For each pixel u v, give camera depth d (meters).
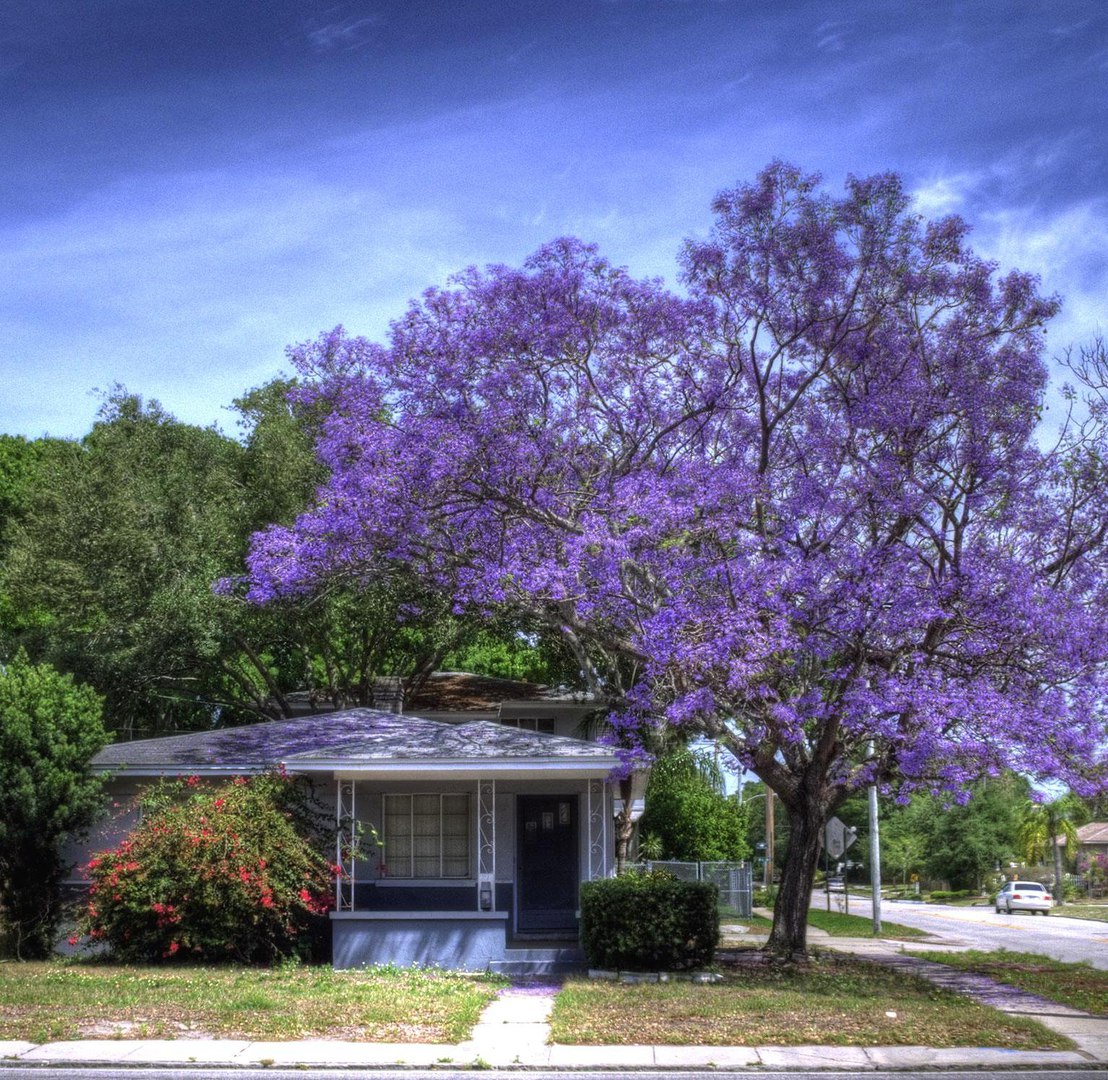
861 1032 13.21
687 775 36.38
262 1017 13.70
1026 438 18.59
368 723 23.52
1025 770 16.59
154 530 32.62
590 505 20.25
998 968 20.62
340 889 19.86
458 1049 12.44
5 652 34.44
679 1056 12.13
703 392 21.19
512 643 35.28
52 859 20.22
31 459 47.50
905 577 17.91
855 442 19.48
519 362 20.53
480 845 19.77
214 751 21.75
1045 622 17.00
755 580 17.94
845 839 32.06
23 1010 13.97
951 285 19.84
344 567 21.47
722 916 34.22
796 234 20.03
